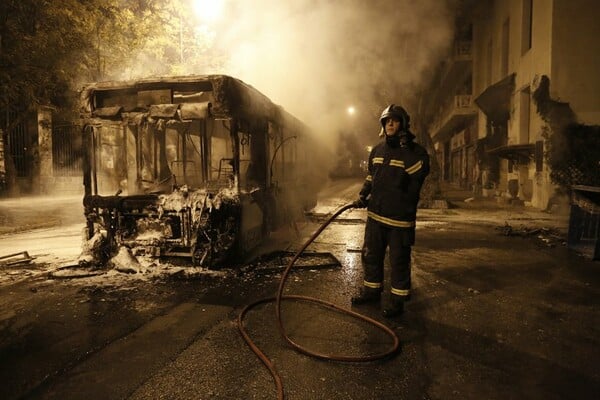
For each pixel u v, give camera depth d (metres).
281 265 6.08
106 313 4.20
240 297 4.71
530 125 15.44
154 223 6.03
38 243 7.91
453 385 2.88
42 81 14.64
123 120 5.96
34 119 17.88
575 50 13.02
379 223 4.27
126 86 5.94
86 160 6.16
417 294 4.85
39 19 13.83
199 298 4.66
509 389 2.83
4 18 13.70
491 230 9.62
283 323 3.96
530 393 2.78
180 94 5.93
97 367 3.09
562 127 13.12
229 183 6.10
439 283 5.29
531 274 5.73
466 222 10.96
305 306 4.44
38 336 3.64
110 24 14.11
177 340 3.57
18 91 14.81
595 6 12.84
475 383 2.90
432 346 3.49
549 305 4.48
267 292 4.88
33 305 4.43
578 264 6.29
